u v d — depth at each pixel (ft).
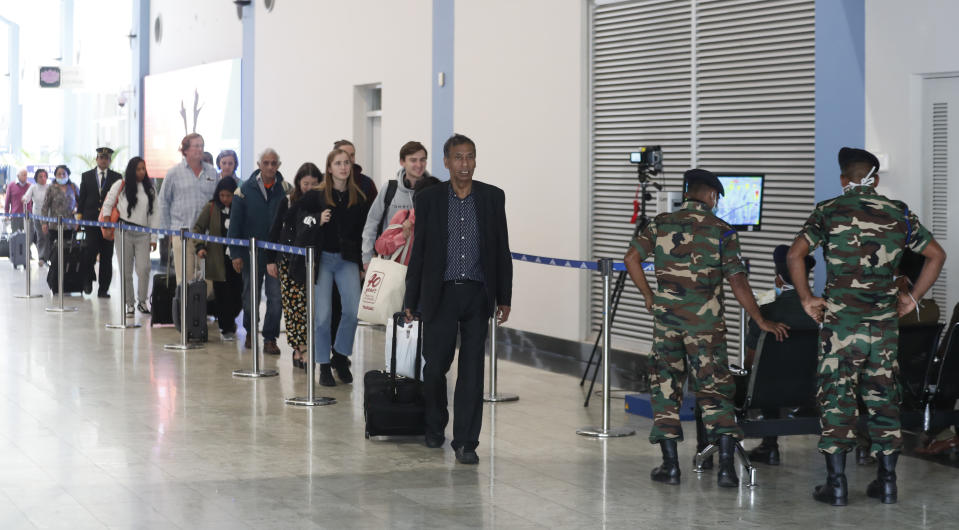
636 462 21.50
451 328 21.44
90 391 28.07
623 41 33.35
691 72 31.09
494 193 21.30
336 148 29.35
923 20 24.72
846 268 18.45
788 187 28.55
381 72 45.03
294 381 29.84
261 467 20.83
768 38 28.89
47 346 35.45
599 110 34.30
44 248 65.87
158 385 28.99
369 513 17.87
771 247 29.12
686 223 19.65
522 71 36.83
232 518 17.51
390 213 27.89
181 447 22.33
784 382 20.16
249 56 57.00
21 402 26.55
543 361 34.45
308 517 17.61
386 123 44.88
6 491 18.98
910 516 17.92
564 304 35.47
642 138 32.86
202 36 63.82
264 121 55.47
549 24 35.55
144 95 72.43
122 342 36.50
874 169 18.83
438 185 21.35
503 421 25.35
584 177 34.63
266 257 33.88
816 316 18.89
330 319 28.99
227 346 35.86
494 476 20.36
